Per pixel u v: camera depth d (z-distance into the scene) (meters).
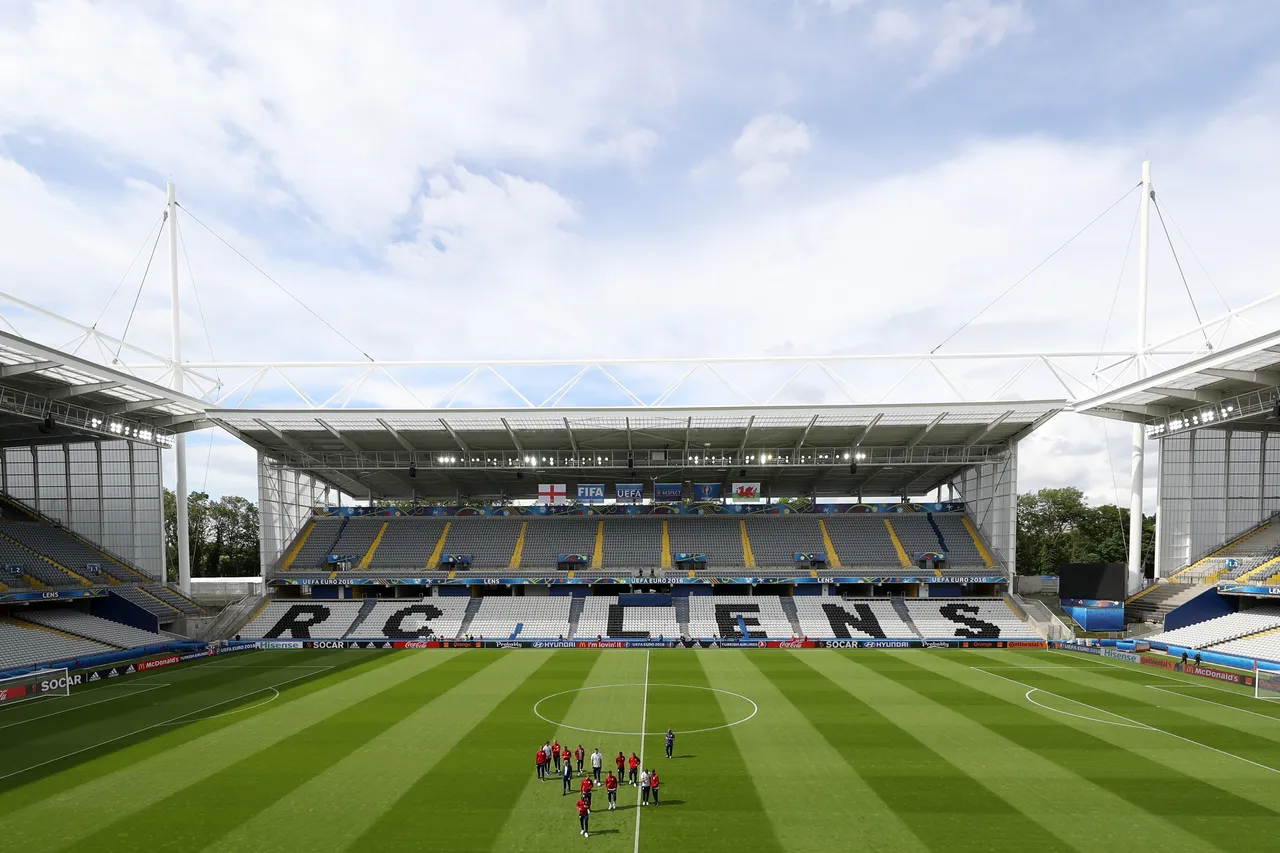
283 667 58.91
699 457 83.50
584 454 83.81
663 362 71.50
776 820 26.77
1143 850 24.33
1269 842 24.94
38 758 34.12
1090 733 38.06
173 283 79.44
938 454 81.38
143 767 32.75
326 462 83.19
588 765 32.97
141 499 77.44
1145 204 78.00
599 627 74.31
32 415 61.31
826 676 54.41
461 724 39.94
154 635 67.31
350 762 33.34
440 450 82.50
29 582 63.75
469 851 24.31
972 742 36.41
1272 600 63.31
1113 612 69.75
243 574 123.62
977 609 77.50
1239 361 54.62
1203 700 46.00
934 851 24.23
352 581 79.50
